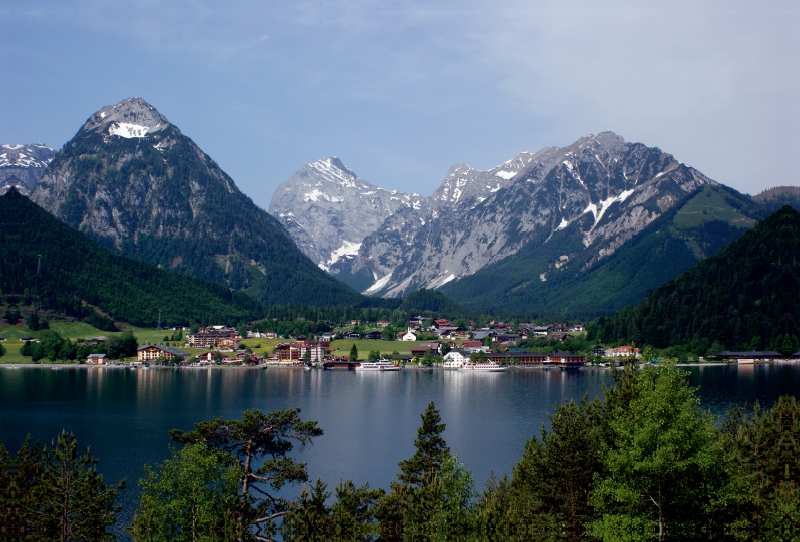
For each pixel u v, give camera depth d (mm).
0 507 80562
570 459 83000
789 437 94562
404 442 166750
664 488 70625
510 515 75250
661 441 69188
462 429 182000
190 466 73312
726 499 72000
